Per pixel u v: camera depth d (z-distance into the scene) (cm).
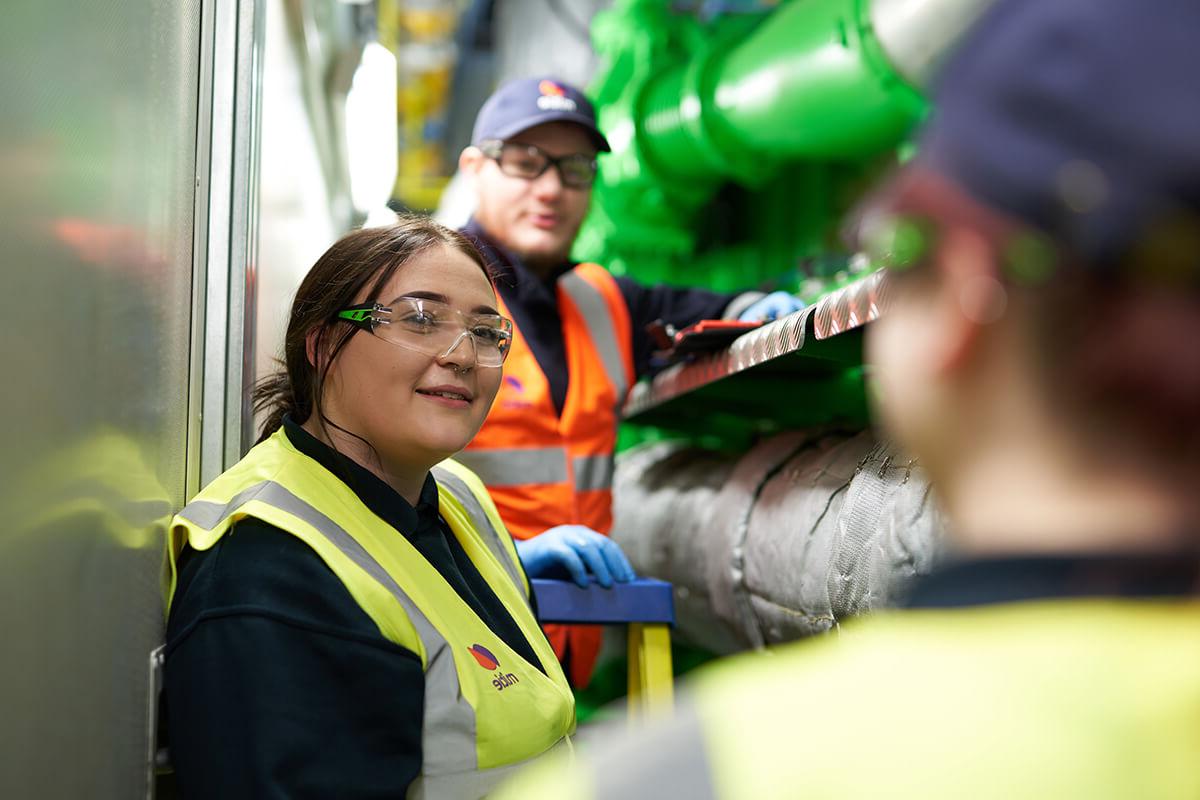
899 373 46
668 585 192
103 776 109
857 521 167
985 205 41
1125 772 37
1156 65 38
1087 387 41
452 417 136
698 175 349
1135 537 40
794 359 202
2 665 82
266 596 115
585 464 238
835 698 41
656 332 233
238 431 175
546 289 242
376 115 396
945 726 39
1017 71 41
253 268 179
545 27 458
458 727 120
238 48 176
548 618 187
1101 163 38
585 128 239
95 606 106
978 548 43
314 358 140
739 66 287
